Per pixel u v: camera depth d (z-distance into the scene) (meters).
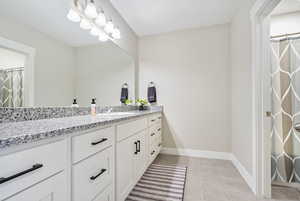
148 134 1.95
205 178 1.78
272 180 1.82
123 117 1.23
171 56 2.71
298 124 1.77
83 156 0.81
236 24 2.10
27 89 1.06
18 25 1.00
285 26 2.06
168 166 2.12
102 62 1.92
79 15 1.47
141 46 2.88
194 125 2.57
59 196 0.67
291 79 1.80
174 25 2.50
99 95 1.86
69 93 1.43
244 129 1.78
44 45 1.19
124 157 1.28
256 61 1.45
